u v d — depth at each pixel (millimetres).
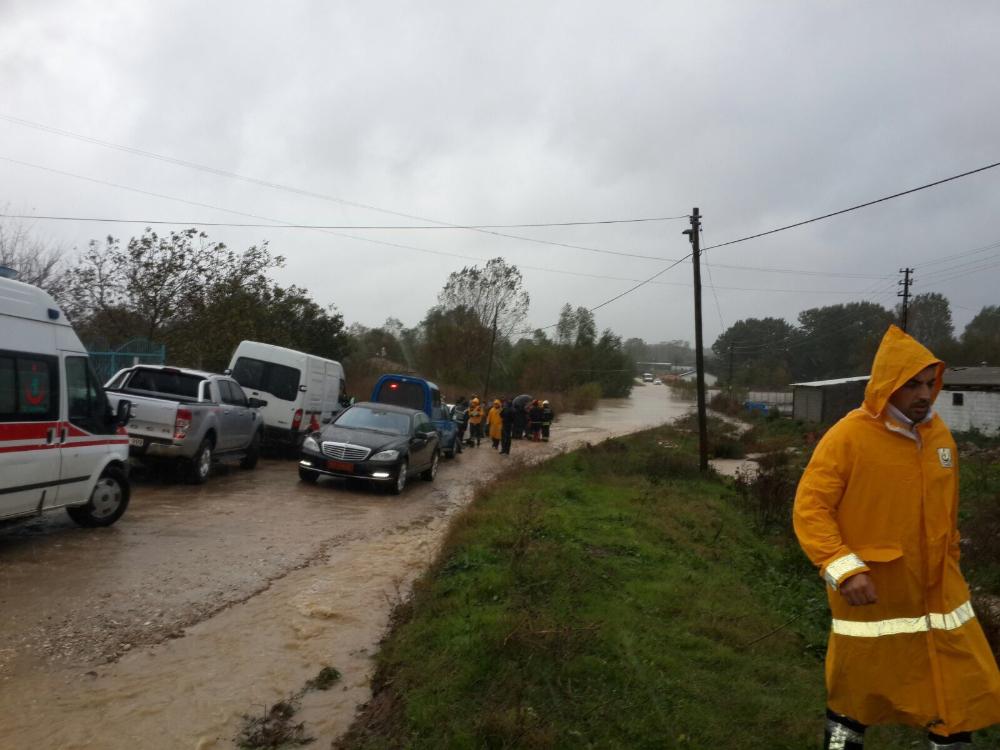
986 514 11531
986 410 33000
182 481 12203
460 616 5344
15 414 7023
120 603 6055
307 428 17453
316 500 11766
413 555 8469
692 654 5016
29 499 7289
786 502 13109
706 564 8273
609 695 4188
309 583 7055
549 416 30594
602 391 76500
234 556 7809
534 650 4566
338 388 19688
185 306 22812
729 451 26984
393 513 11305
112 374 18297
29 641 5141
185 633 5539
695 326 20578
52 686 4512
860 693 2881
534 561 6742
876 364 2967
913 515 2871
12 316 7062
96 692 4480
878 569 2873
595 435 35625
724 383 91812
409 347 61594
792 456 26469
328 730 4184
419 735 3793
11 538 7789
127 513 9445
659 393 106500
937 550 2861
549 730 3689
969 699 2771
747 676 4762
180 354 22297
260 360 16922
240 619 5926
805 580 8438
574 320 75688
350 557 8211
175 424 11258
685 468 17828
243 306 23969
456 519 9188
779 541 11008
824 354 86562
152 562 7309
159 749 3879
